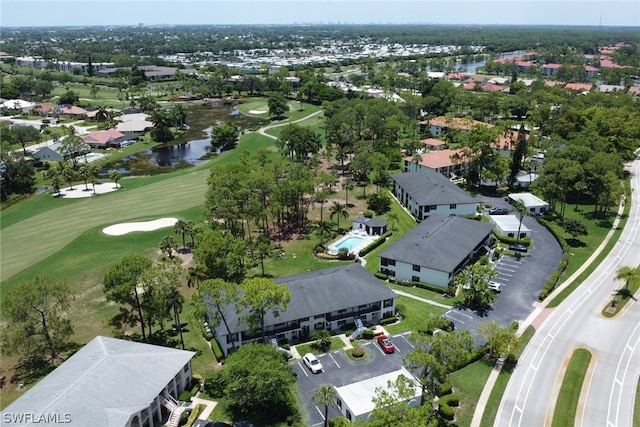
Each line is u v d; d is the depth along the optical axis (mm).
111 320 74938
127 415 53562
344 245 113562
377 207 135625
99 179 165625
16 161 156000
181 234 115625
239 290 76688
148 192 149750
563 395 64625
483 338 76812
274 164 135000
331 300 79438
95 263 102250
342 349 75312
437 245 97000
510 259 104062
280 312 75438
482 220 124000
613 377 68188
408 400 59031
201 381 67188
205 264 87562
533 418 60750
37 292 68375
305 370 70125
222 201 106000
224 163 182125
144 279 70750
